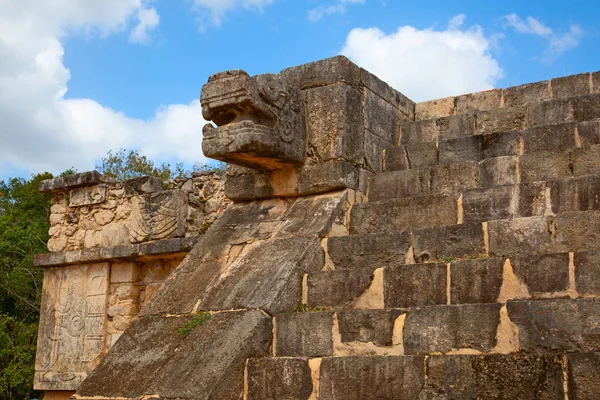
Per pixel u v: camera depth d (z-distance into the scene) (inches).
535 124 287.0
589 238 203.9
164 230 351.6
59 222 390.6
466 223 225.3
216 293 233.5
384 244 234.7
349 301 219.3
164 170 911.7
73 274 379.2
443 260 222.2
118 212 369.7
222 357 202.8
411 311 193.5
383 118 302.5
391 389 180.7
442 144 285.1
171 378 202.7
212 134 256.5
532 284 191.2
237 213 281.1
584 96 279.3
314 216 257.4
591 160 238.8
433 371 176.2
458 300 200.4
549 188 229.3
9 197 959.6
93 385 216.2
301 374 194.4
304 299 227.8
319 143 273.7
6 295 749.3
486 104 319.9
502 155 271.1
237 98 249.3
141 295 363.9
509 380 166.2
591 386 156.1
